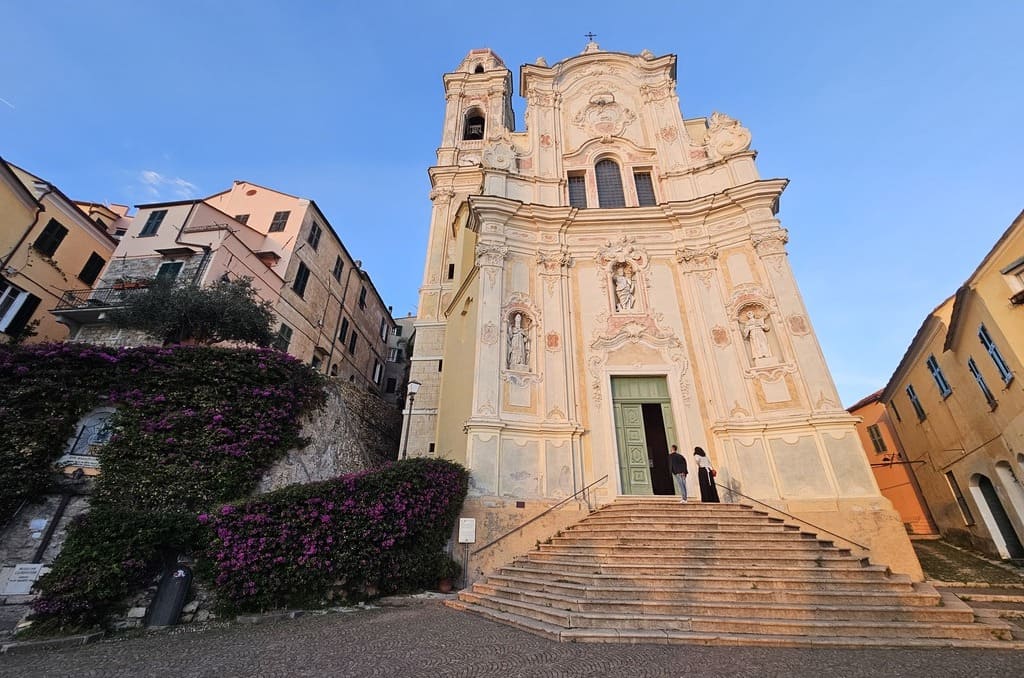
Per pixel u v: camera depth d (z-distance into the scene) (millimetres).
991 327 13055
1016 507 14227
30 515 9391
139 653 5852
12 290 19766
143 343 17641
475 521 11930
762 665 5301
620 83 21609
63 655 5812
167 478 10000
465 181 25281
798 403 13336
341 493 9469
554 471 13156
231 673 5012
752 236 15883
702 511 11250
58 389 10297
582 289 16547
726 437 13523
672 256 16953
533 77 21766
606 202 19094
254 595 8016
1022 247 11430
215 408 11008
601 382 14688
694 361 14984
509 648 5926
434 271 22250
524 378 14570
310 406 12758
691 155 19188
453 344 18312
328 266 28344
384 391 38406
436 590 10672
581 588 7988
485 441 13070
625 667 5184
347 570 8969
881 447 25047
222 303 15258
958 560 14750
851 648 6148
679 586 7926
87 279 23438
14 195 19547
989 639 6465
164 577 7691
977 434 15695
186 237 20797
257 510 8508
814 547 9281
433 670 5059
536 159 19594
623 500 12555
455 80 29688
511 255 16688
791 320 14359
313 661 5402
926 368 18625
